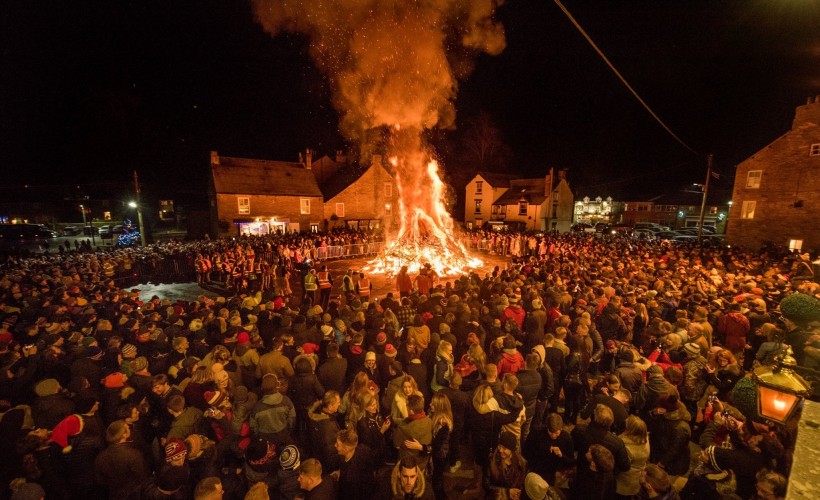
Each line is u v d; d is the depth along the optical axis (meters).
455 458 5.08
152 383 4.97
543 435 4.27
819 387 2.35
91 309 8.27
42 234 37.91
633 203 57.84
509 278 11.59
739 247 24.17
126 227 42.12
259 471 4.06
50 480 3.98
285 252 20.19
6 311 8.82
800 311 3.92
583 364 6.47
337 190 40.12
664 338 6.44
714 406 4.41
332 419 4.37
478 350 5.97
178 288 17.16
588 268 13.42
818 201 23.56
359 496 3.62
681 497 3.64
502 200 45.78
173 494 3.41
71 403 4.56
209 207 38.84
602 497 3.57
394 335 6.84
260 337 7.55
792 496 1.41
